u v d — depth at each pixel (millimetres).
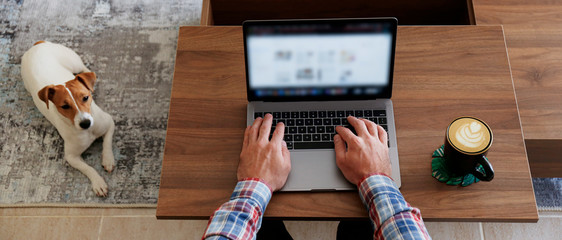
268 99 1017
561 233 1542
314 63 963
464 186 940
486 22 1235
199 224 1610
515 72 1163
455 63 1078
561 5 1244
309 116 1008
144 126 1760
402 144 993
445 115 1021
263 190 880
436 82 1058
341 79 984
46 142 1736
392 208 825
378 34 925
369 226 1201
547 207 1566
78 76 1448
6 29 1951
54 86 1426
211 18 1434
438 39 1105
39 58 1619
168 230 1604
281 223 1291
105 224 1615
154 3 1992
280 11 1458
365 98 1012
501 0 1256
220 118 1035
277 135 958
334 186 935
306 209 924
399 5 1415
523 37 1207
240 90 1068
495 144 982
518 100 1139
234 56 1109
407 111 1027
